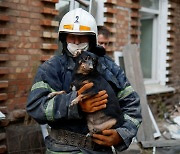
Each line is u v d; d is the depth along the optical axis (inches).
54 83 75.6
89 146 75.3
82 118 75.0
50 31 165.2
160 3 261.7
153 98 246.7
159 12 262.2
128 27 222.5
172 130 212.2
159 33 263.4
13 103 150.9
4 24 144.7
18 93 152.6
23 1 151.3
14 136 144.3
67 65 78.4
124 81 83.7
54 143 76.5
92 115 74.4
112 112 75.2
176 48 274.2
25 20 153.0
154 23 262.8
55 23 165.0
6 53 146.2
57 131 76.8
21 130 146.7
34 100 73.2
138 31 231.6
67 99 70.4
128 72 209.8
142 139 195.0
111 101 75.3
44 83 75.0
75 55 75.9
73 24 78.1
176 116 242.8
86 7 192.7
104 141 74.4
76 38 79.0
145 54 262.5
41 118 71.9
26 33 154.1
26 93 155.9
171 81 271.3
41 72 76.2
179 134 207.0
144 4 248.2
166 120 242.1
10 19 146.7
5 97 145.4
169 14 261.4
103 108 74.1
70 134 75.5
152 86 252.2
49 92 74.6
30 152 144.6
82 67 72.2
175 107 260.4
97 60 74.1
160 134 211.3
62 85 77.1
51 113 70.6
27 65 155.8
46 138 80.7
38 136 148.7
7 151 142.3
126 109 81.7
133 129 78.0
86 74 72.7
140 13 250.4
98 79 73.8
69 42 79.6
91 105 71.5
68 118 71.2
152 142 183.5
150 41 263.6
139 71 215.0
